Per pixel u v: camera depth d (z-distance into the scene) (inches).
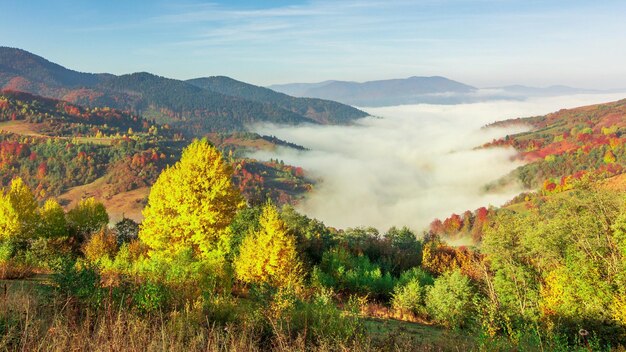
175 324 263.4
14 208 1923.0
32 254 864.9
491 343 332.2
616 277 946.1
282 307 339.9
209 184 822.5
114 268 560.1
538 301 1242.0
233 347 230.4
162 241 811.4
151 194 840.9
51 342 206.4
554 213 1422.2
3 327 212.4
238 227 1507.1
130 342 214.8
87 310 248.4
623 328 844.0
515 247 1497.3
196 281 444.5
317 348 265.9
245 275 976.3
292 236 1015.6
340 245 2485.2
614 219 1190.3
